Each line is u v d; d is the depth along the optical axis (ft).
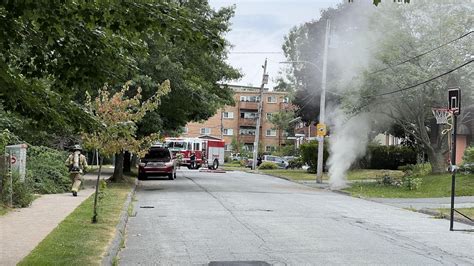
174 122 91.97
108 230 36.42
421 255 32.04
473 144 106.11
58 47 20.44
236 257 30.32
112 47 21.04
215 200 63.62
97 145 39.29
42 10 17.85
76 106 22.49
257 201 63.41
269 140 290.15
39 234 33.32
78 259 26.40
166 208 54.90
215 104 92.79
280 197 70.28
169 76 75.46
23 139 67.62
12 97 20.90
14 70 21.65
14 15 17.98
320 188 92.22
